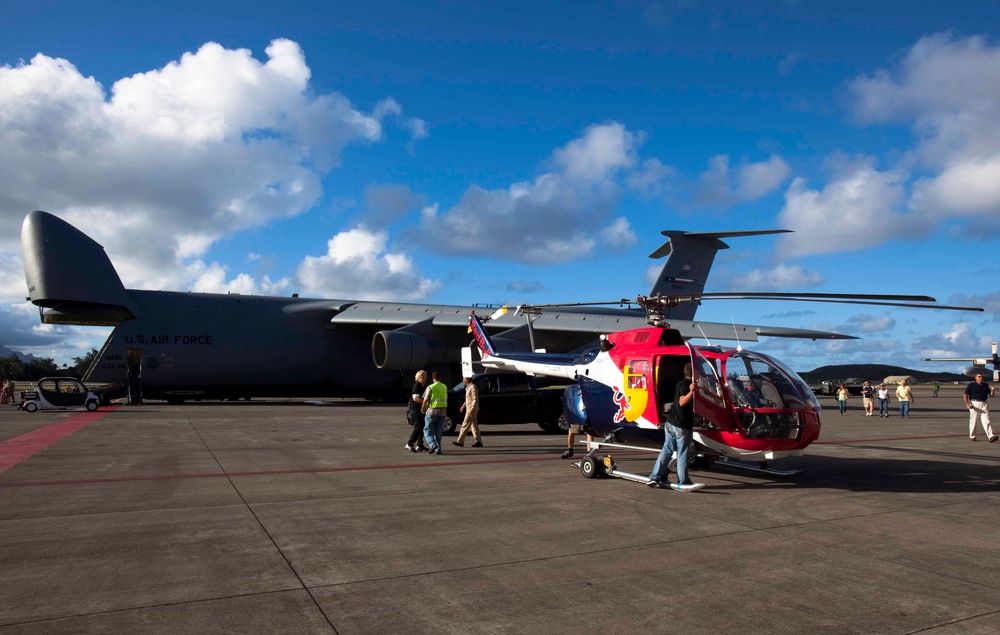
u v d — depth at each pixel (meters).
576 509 7.29
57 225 23.81
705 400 8.84
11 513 6.98
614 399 9.84
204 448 12.62
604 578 4.88
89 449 12.38
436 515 6.96
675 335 9.73
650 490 8.49
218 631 3.90
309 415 21.66
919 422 21.59
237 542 5.85
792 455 8.92
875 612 4.22
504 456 12.03
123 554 5.47
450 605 4.32
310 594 4.53
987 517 6.96
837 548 5.72
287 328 28.47
